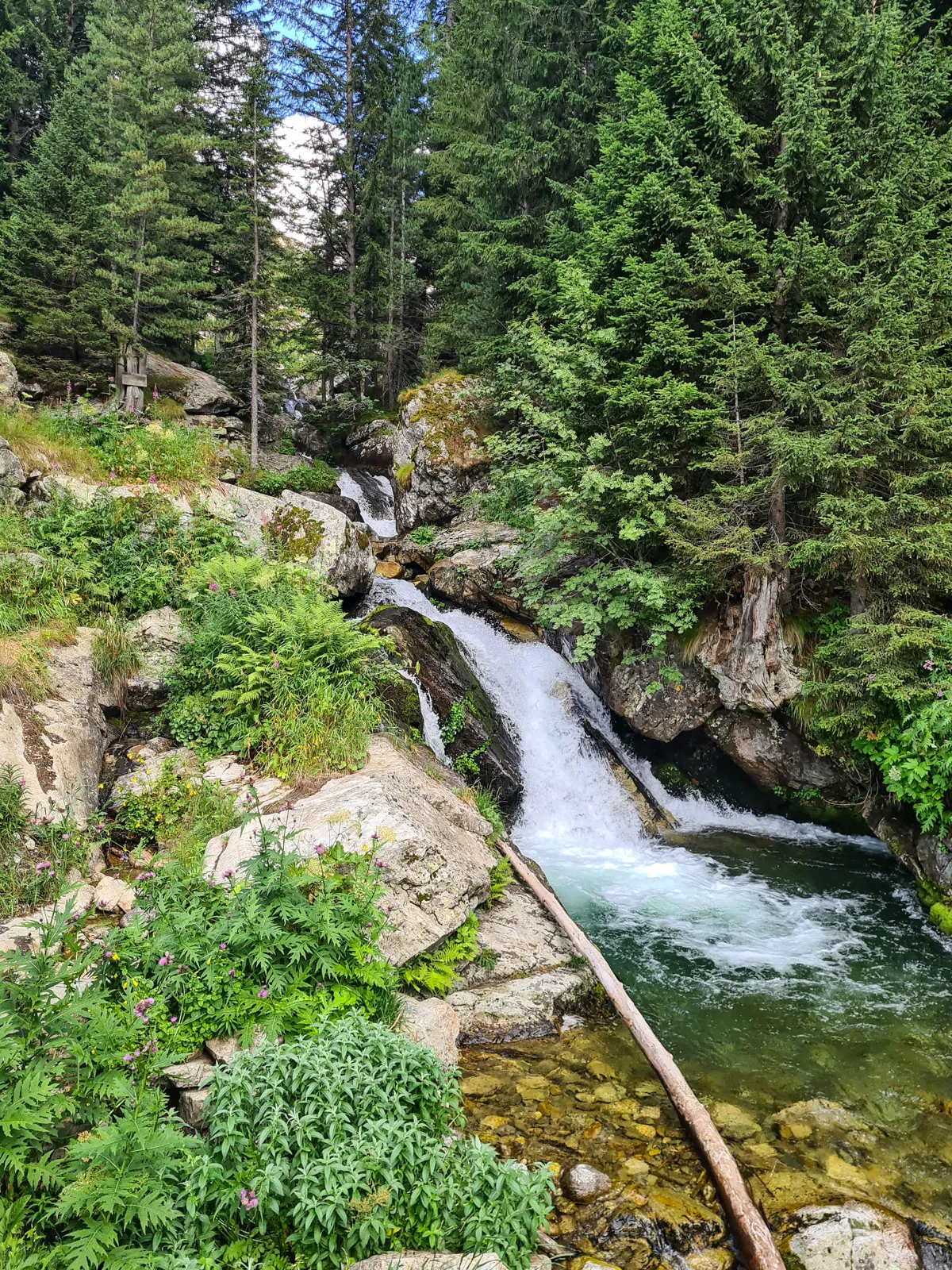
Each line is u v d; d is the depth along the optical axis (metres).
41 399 17.39
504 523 15.02
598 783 11.17
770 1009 6.44
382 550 17.64
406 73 26.50
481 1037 5.71
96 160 19.08
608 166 13.12
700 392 9.58
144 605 9.26
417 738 9.55
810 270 9.30
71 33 25.80
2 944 5.03
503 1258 3.16
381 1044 3.81
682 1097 5.00
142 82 19.58
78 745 7.20
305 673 8.53
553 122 16.09
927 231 8.86
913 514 8.77
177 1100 4.02
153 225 18.98
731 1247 3.95
